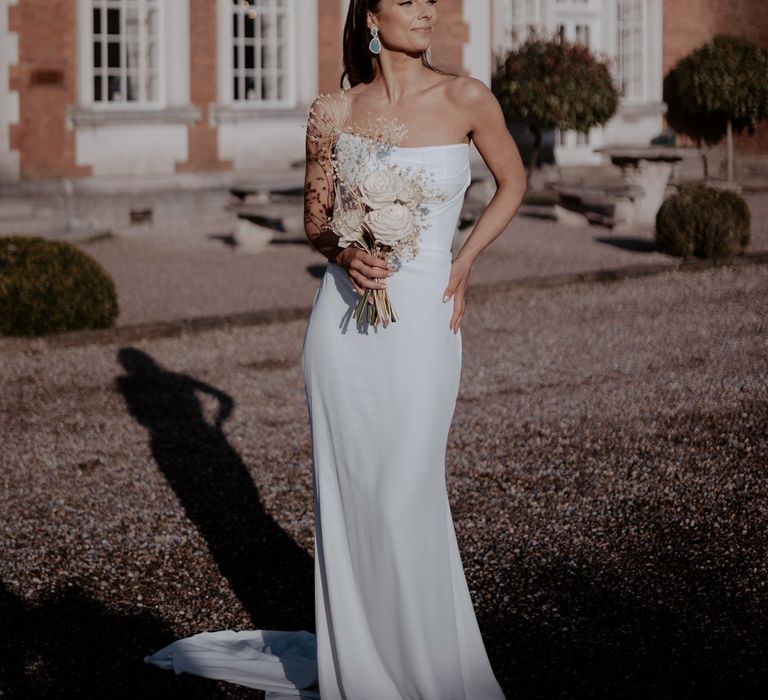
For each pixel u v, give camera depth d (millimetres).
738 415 6207
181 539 4703
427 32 3070
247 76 17031
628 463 5465
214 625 3934
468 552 4469
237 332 8805
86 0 15000
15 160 14609
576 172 19781
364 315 3088
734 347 7867
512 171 3182
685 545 4441
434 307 3111
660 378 7078
